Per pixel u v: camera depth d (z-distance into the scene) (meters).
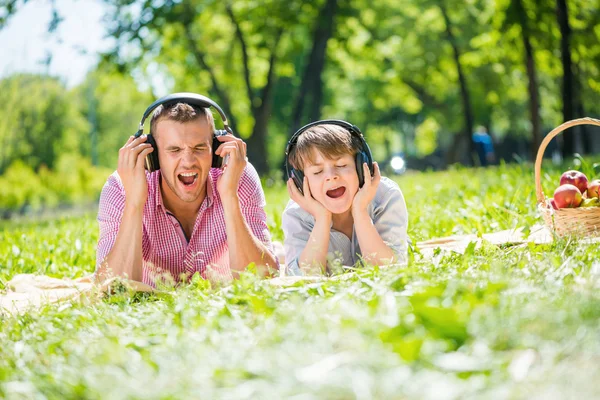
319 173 4.31
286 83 31.66
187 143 4.12
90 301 3.46
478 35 23.81
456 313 2.12
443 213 6.98
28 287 4.96
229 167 4.30
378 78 29.97
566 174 4.76
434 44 25.47
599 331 1.98
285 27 20.33
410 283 2.81
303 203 4.45
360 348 1.92
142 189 4.20
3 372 2.39
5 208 42.66
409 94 31.14
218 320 2.56
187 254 4.48
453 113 30.23
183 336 2.38
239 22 21.33
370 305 2.53
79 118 52.06
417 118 37.66
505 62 22.20
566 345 1.89
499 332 2.01
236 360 2.05
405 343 1.93
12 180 43.19
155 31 20.61
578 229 4.25
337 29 21.47
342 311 2.31
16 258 6.62
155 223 4.41
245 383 1.88
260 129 22.14
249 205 4.67
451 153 34.00
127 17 20.05
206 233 4.47
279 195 11.41
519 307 2.22
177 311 2.86
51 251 6.84
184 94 4.23
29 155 46.84
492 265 3.01
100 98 52.88
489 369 1.84
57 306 3.54
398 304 2.43
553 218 4.32
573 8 17.59
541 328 2.02
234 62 23.66
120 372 2.08
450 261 3.62
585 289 2.43
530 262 3.21
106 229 4.46
